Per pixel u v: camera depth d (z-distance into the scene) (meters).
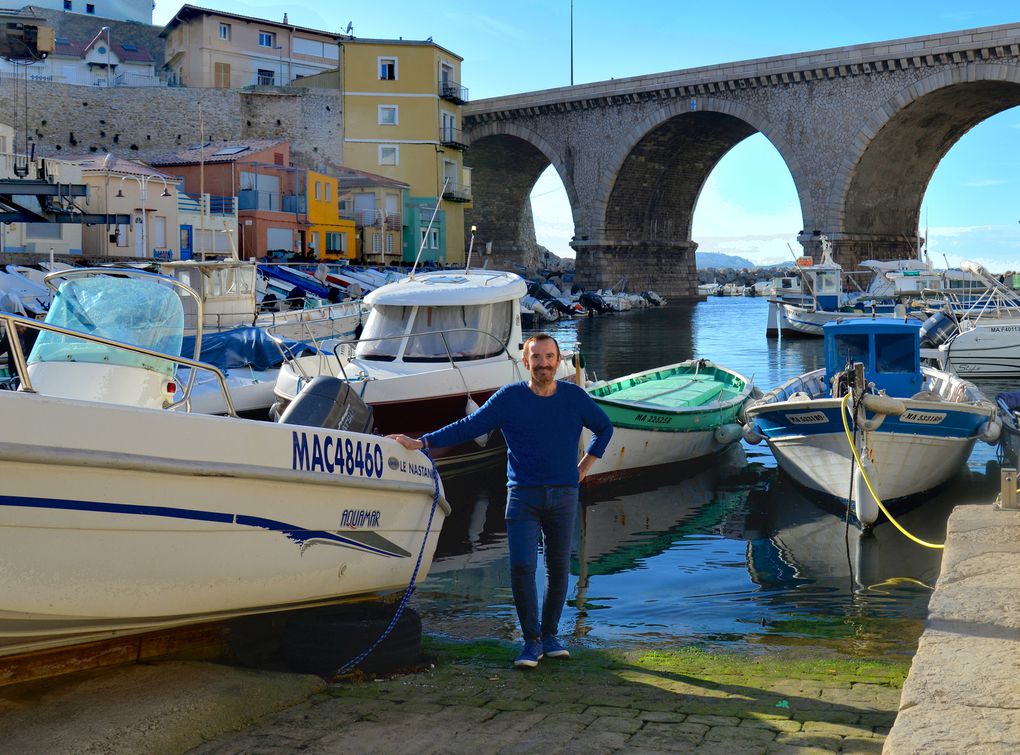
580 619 8.04
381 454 6.68
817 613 8.15
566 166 82.38
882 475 11.85
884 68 64.06
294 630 6.34
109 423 5.05
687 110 74.62
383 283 48.09
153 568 5.40
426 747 4.84
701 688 5.86
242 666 6.32
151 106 62.25
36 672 5.66
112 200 40.00
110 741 4.77
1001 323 27.38
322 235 55.41
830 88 67.25
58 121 60.50
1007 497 8.16
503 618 7.99
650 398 16.62
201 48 70.38
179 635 6.36
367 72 64.88
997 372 27.47
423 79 65.12
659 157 82.44
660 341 44.38
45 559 4.98
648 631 7.64
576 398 6.39
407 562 7.16
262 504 5.84
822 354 37.47
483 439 14.88
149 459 5.18
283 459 5.90
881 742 4.80
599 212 81.38
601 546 10.77
